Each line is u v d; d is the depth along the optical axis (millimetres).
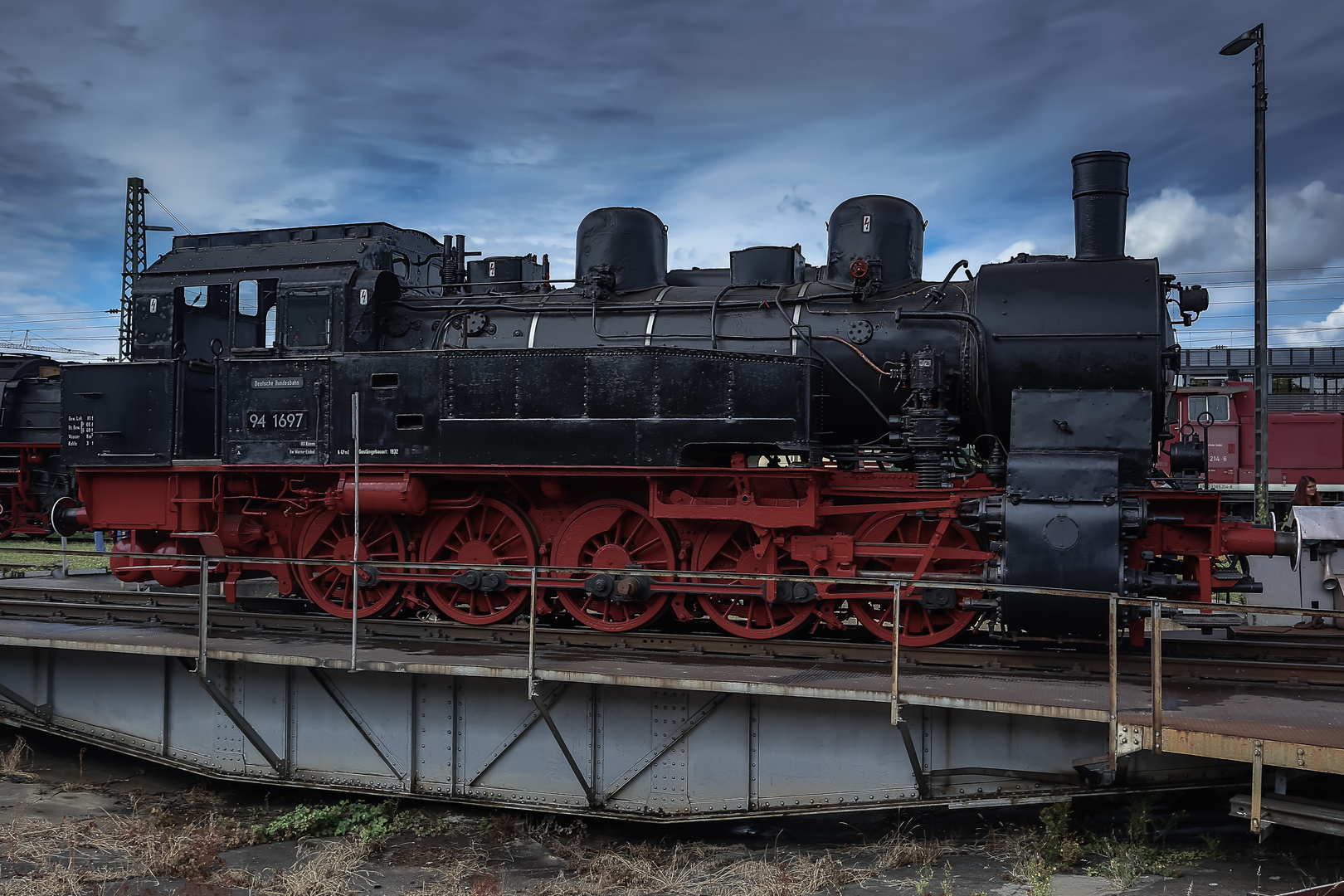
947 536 8719
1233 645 8344
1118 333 8359
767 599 8523
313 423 9898
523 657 8266
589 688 8133
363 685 8711
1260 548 7766
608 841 8328
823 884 7168
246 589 12961
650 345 9812
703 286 10633
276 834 8398
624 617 9414
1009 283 8781
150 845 7980
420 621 9391
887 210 9930
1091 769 6984
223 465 10133
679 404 8844
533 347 10188
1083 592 6465
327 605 10133
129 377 10586
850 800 7566
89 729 9719
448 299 10984
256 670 9023
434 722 8570
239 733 9125
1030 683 7297
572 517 9516
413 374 9578
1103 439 7938
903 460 9023
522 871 7770
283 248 11281
